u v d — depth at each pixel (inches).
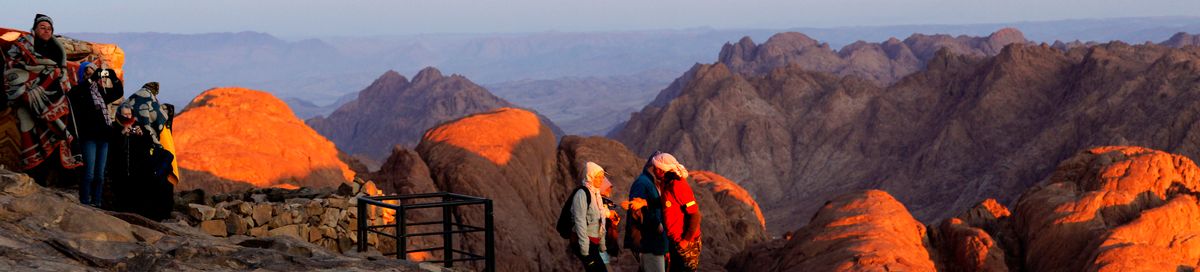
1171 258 1501.0
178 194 469.7
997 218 2016.5
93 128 407.2
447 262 424.5
